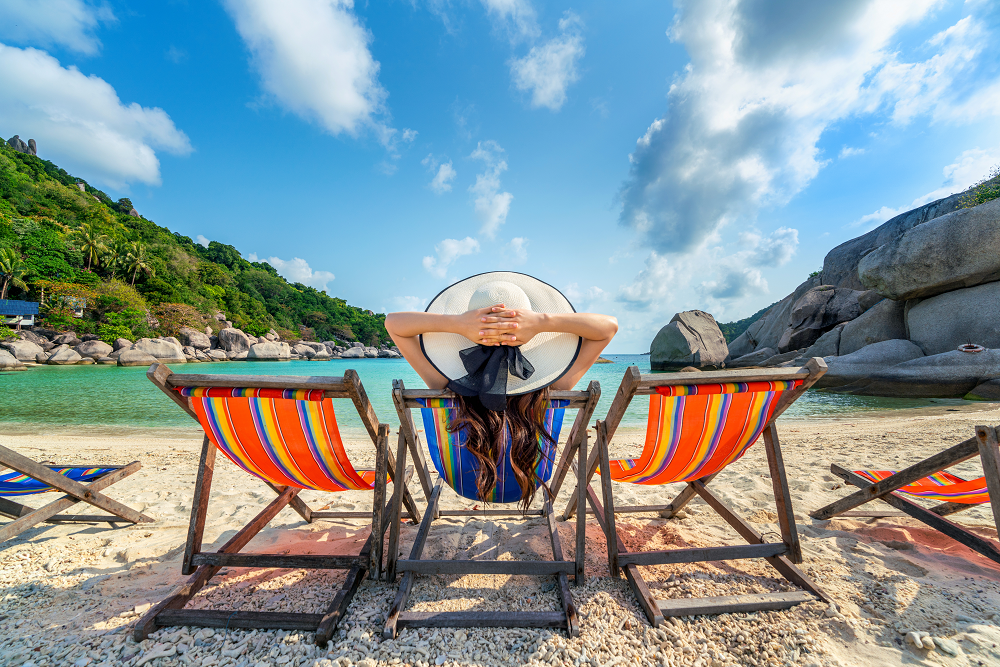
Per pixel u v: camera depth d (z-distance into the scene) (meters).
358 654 1.38
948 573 1.85
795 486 3.16
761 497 2.93
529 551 2.13
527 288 1.75
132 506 2.87
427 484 2.31
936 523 2.00
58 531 2.44
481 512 2.58
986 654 1.33
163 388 1.51
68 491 2.21
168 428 6.80
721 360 24.92
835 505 2.40
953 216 12.06
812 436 5.44
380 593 1.71
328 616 1.48
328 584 1.81
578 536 1.74
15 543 2.27
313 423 1.60
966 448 1.82
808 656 1.35
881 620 1.51
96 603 1.68
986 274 11.62
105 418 7.77
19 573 1.94
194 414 1.63
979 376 9.57
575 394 1.57
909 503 2.10
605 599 1.67
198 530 1.74
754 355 23.27
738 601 1.59
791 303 25.28
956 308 12.04
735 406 1.65
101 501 2.38
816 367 1.55
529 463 1.62
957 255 11.84
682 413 1.63
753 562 1.97
